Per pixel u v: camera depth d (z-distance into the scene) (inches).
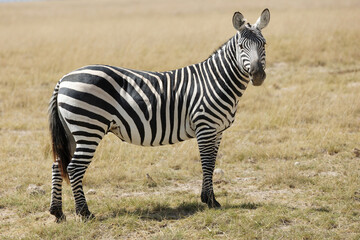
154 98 486.9
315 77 1212.5
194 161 697.6
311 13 2481.5
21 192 572.7
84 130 464.8
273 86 1144.8
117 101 478.9
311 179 599.8
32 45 1744.6
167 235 434.6
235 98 503.2
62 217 486.9
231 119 514.0
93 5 5492.1
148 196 561.6
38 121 925.8
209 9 3976.4
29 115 970.1
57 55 1504.7
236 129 844.6
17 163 676.1
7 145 754.2
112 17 3444.9
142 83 489.4
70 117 463.8
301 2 4190.5
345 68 1315.2
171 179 631.2
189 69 510.3
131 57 1457.9
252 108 964.0
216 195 560.1
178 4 4948.3
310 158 694.5
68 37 1866.4
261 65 466.6
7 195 562.9
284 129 831.7
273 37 1678.2
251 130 844.6
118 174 624.4
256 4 4291.3
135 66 1354.6
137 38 1804.9
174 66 1352.1
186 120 499.8
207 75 499.8
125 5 5265.8
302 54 1459.2
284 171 625.3
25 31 2206.0
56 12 4323.3
